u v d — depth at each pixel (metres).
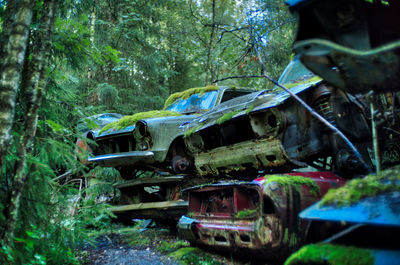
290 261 1.56
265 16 8.08
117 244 4.73
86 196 5.68
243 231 2.97
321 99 3.58
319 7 1.48
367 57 1.52
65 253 3.38
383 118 2.26
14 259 2.42
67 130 3.52
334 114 3.56
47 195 3.10
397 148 3.71
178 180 5.18
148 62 12.47
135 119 5.37
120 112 11.69
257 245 2.83
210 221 3.45
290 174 3.11
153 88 13.37
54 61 3.62
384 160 3.83
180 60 15.38
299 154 3.51
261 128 3.58
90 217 3.61
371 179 1.61
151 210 5.12
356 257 1.35
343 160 3.48
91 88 10.19
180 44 14.52
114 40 12.29
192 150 4.52
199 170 4.50
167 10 13.89
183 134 5.07
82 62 3.71
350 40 1.54
